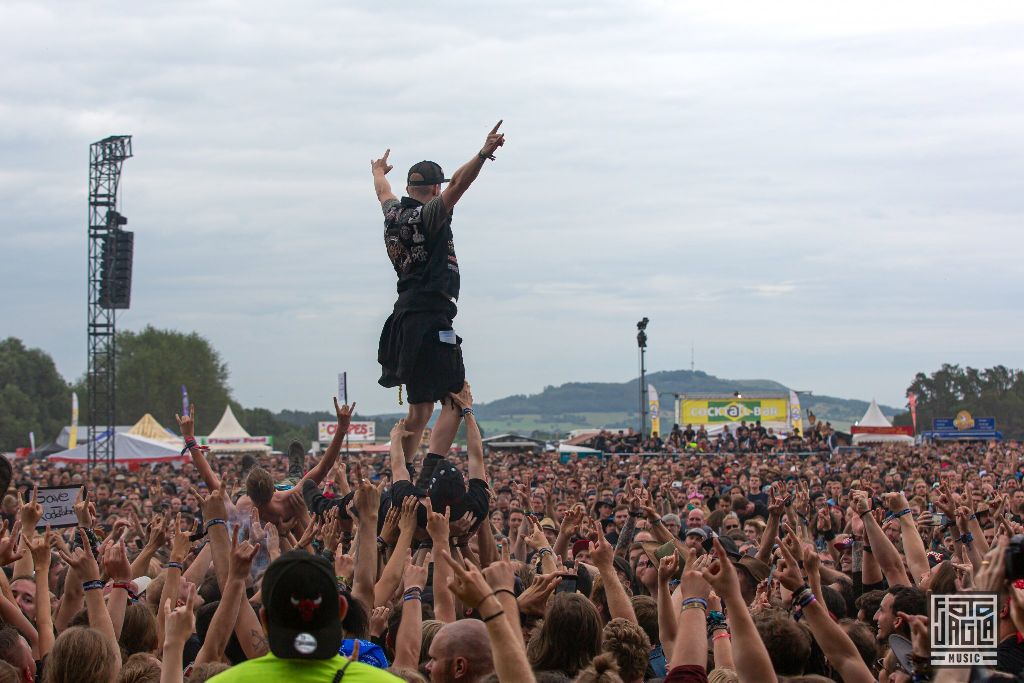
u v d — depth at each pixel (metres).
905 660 5.45
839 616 7.45
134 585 7.46
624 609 6.54
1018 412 135.38
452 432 7.71
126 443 45.12
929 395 139.12
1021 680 4.39
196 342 137.00
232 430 67.44
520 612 6.72
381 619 6.48
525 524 11.13
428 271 7.42
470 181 7.03
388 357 7.68
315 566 3.75
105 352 44.94
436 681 5.44
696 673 5.04
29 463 45.06
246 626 6.27
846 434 57.75
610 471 26.92
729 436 50.94
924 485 15.33
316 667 3.71
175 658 5.18
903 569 8.23
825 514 13.18
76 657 5.45
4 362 120.81
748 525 12.12
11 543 6.84
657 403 72.50
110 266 44.06
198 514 15.73
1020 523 11.95
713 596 6.24
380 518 7.77
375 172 7.77
